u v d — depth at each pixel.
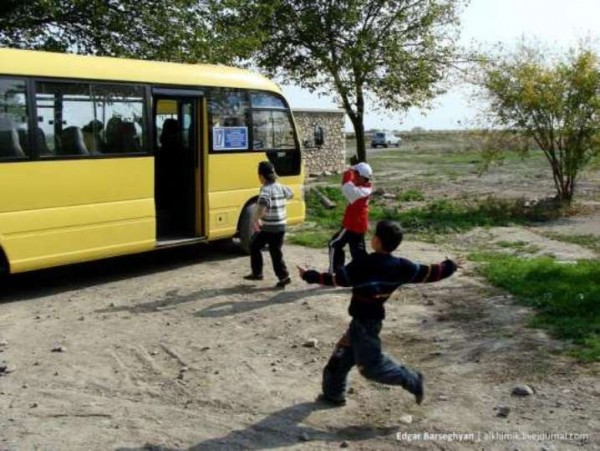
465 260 11.24
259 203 9.30
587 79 16.48
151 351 6.93
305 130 30.91
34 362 6.60
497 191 22.31
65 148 9.09
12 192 8.55
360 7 21.77
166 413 5.44
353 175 9.09
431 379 6.12
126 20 16.52
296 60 22.52
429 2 21.81
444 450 4.79
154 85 10.20
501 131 17.72
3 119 8.46
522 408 5.43
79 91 9.24
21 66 8.62
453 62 22.53
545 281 9.17
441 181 26.69
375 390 5.88
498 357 6.59
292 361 6.65
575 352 6.55
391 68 22.14
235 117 11.45
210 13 17.33
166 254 12.11
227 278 10.15
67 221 9.14
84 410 5.48
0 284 9.87
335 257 9.12
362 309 5.11
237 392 5.86
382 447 4.85
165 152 11.37
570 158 17.17
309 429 5.14
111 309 8.50
